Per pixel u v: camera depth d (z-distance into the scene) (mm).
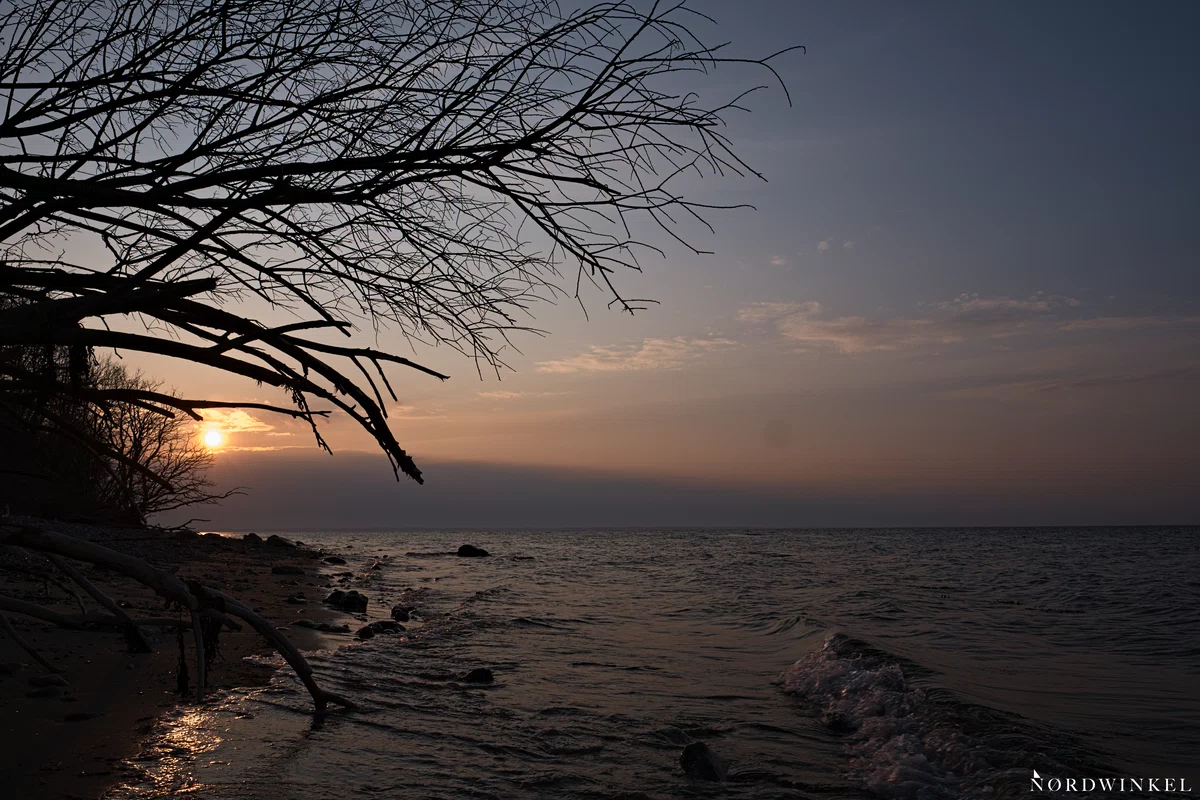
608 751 5738
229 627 4289
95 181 2496
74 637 7621
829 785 5168
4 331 2094
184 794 4188
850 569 29078
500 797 4656
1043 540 70188
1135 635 12797
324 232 2637
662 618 13828
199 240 2314
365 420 2619
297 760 4949
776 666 9336
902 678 8086
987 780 5207
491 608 14719
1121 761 5703
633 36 2535
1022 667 9773
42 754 4551
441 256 2896
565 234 2678
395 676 7898
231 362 2402
